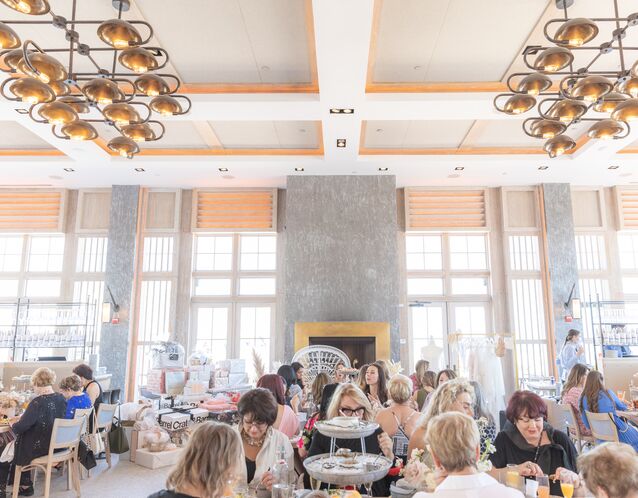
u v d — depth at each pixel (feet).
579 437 19.66
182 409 24.26
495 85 21.40
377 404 15.38
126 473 20.85
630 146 28.81
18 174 32.45
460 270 35.35
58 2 16.35
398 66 20.15
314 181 32.86
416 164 30.40
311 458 9.52
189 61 19.90
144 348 34.09
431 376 19.03
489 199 35.22
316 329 30.81
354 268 31.96
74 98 15.06
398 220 35.37
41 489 18.63
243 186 35.50
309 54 19.39
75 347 32.14
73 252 35.50
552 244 33.81
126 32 12.01
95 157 28.84
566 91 13.93
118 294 33.60
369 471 8.50
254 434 9.61
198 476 6.15
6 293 35.91
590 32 11.93
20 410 20.93
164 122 25.76
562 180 33.96
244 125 26.55
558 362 30.60
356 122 23.93
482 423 11.10
